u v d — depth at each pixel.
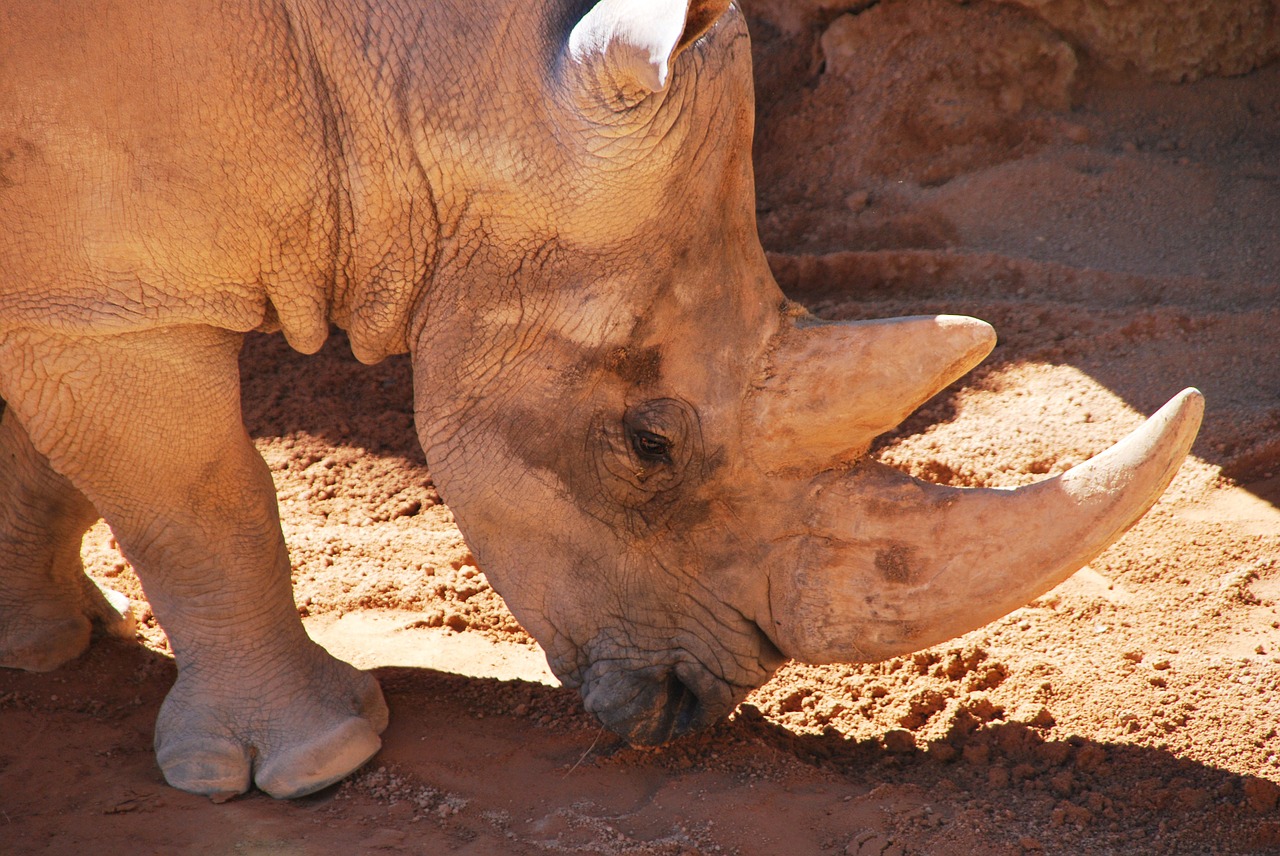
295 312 9.19
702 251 8.44
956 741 10.07
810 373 8.34
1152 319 15.67
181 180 8.44
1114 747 9.70
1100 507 7.71
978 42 19.77
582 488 8.93
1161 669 10.49
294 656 9.88
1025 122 19.41
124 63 8.24
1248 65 19.30
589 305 8.52
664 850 8.54
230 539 9.57
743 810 9.01
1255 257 16.55
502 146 8.34
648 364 8.56
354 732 9.59
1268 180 17.77
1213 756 9.48
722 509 8.70
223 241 8.68
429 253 8.86
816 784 9.45
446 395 9.05
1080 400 14.77
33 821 8.83
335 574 13.02
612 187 8.20
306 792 9.33
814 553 8.49
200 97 8.32
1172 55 19.34
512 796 9.34
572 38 8.02
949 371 8.13
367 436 16.20
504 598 9.36
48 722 10.18
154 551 9.54
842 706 10.71
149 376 8.95
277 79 8.45
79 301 8.66
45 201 8.45
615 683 9.09
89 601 11.53
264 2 8.36
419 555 13.48
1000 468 13.98
